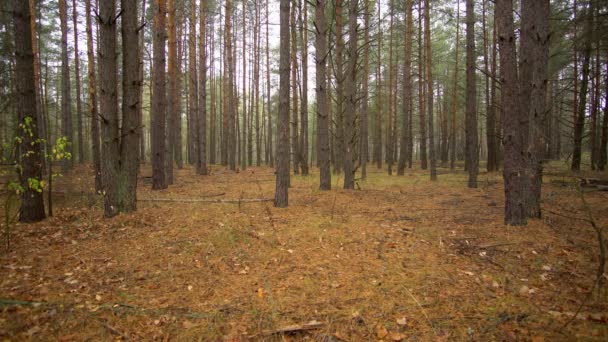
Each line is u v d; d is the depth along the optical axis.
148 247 5.01
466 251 4.98
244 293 3.72
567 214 7.08
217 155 43.38
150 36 21.44
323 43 10.52
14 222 6.38
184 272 4.22
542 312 3.31
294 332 3.03
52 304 3.35
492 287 3.86
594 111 16.30
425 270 4.34
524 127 7.02
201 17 17.38
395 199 9.41
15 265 4.32
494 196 9.91
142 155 25.69
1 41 11.56
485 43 17.03
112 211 6.61
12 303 3.32
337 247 5.18
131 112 6.67
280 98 7.64
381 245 5.26
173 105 13.51
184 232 5.65
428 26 15.43
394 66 24.30
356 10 10.91
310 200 8.80
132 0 6.48
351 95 11.02
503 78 6.09
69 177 13.60
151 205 7.89
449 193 10.67
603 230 5.76
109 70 6.39
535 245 5.10
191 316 3.25
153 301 3.51
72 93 29.11
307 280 4.05
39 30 16.45
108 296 3.59
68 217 6.76
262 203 8.34
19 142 5.90
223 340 2.92
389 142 19.17
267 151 33.00
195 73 19.92
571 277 4.06
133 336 2.95
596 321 3.12
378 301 3.57
